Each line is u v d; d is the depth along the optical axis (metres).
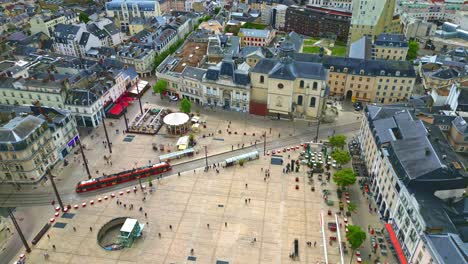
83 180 140.38
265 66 175.75
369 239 114.75
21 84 172.88
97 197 132.25
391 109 144.25
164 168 144.62
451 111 151.50
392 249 111.19
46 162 141.75
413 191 104.25
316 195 132.12
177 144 157.88
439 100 165.75
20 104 177.75
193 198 131.25
